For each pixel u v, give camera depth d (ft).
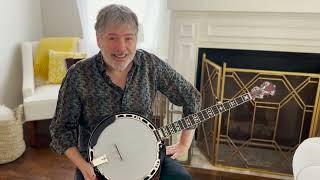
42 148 7.80
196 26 7.16
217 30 7.09
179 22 7.22
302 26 6.64
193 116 3.86
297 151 4.53
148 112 3.83
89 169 3.36
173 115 6.77
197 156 7.45
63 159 7.29
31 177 6.52
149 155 3.51
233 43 7.11
